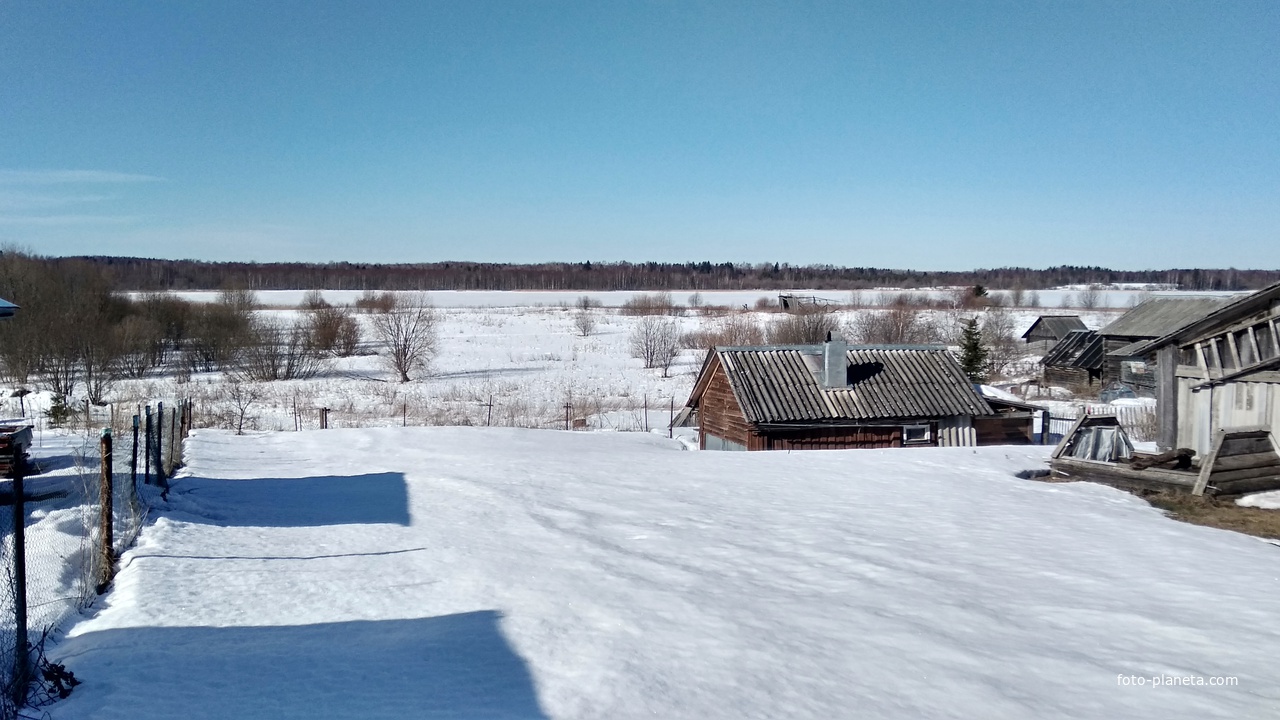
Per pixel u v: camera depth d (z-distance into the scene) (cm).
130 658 620
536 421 3180
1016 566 875
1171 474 1288
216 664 607
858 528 1079
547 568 880
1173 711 507
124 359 4391
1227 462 1250
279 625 711
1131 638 645
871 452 1852
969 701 525
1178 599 748
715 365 2597
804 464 1681
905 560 904
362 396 3881
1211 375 1419
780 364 2489
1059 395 4603
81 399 3316
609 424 3120
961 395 2433
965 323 5906
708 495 1352
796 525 1102
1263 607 721
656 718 501
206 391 3900
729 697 533
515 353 5756
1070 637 648
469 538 1047
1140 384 4541
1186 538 1007
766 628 671
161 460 1445
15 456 561
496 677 574
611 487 1447
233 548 1005
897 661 596
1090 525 1088
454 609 746
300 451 2127
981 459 1667
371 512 1266
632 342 5841
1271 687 546
